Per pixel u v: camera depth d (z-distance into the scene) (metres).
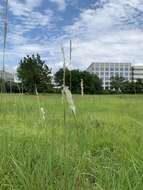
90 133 6.64
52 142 4.45
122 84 43.69
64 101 3.64
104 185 3.64
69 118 5.16
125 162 4.52
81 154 4.55
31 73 10.11
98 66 115.38
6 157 4.37
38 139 5.25
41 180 3.57
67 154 3.91
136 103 23.27
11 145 4.98
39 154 4.43
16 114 8.42
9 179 3.85
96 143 6.07
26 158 4.37
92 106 18.45
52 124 5.86
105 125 8.92
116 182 3.63
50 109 10.17
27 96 8.62
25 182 3.61
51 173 3.67
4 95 6.81
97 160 4.85
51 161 3.94
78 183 3.89
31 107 8.85
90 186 3.89
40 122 6.87
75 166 4.02
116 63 116.12
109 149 5.77
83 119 7.91
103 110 16.36
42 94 11.20
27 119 7.94
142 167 3.96
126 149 4.97
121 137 6.62
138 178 3.57
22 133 6.23
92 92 30.91
